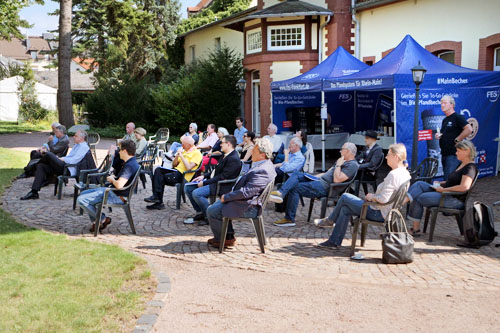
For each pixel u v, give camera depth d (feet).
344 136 52.70
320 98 53.21
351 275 17.16
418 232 22.68
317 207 29.27
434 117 34.91
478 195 31.63
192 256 19.52
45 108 116.98
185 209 28.40
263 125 59.52
